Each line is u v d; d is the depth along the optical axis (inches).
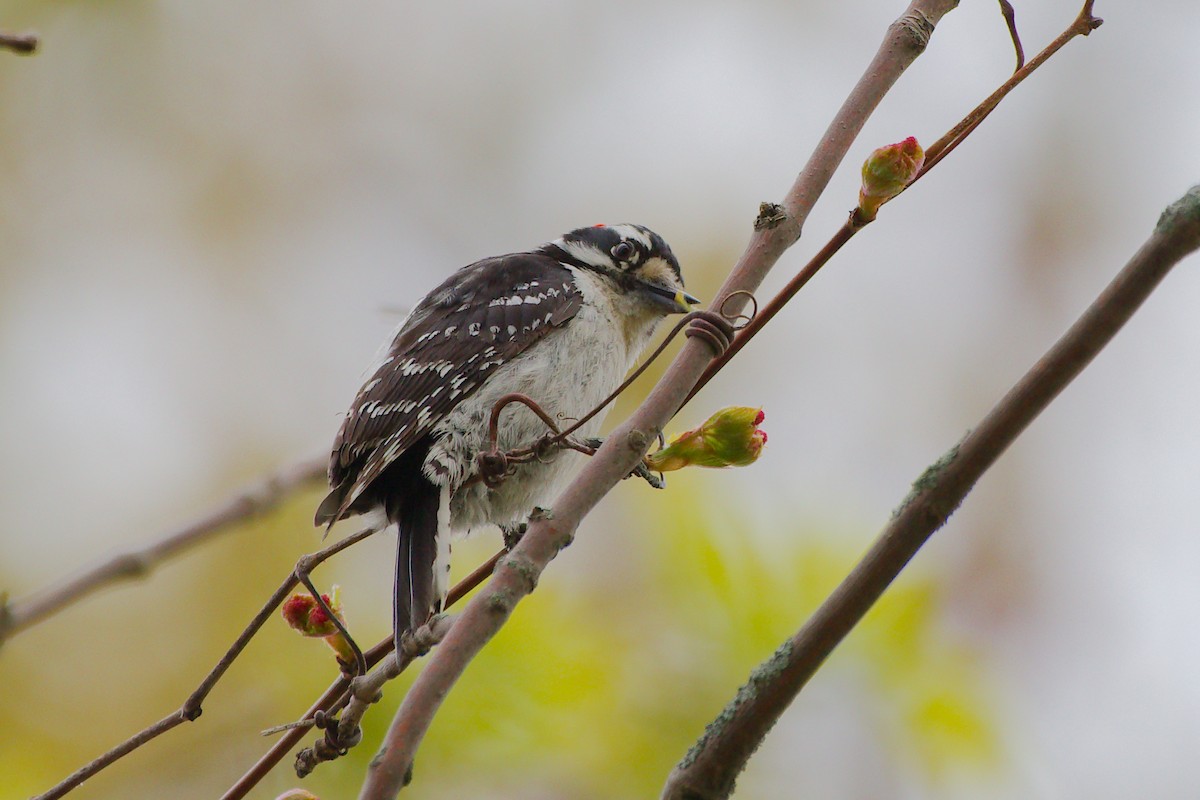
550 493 387.5
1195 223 193.2
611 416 496.4
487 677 325.1
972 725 321.1
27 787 454.3
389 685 325.4
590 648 330.3
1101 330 201.6
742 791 312.7
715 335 234.4
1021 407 207.3
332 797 324.2
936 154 238.4
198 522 328.2
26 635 496.7
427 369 385.1
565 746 320.2
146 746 446.6
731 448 230.8
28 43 204.5
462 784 320.2
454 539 381.7
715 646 323.3
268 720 382.6
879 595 214.8
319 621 261.0
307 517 528.4
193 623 514.6
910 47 253.9
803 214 245.1
